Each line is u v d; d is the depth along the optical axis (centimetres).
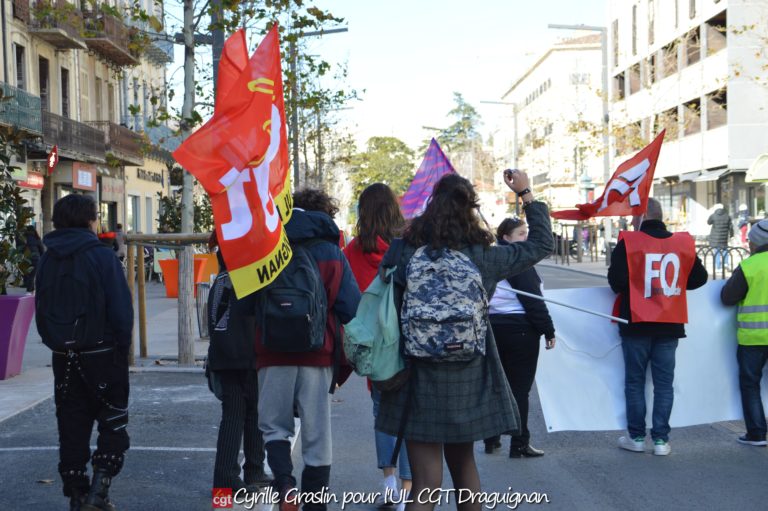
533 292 731
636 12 5522
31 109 2878
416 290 442
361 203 623
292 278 510
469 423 442
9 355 1098
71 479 555
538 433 863
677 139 4956
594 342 812
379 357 444
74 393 554
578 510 611
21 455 718
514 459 757
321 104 2277
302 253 523
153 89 1546
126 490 628
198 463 704
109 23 3553
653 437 764
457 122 12838
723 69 4312
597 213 795
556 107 8431
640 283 747
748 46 4206
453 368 442
